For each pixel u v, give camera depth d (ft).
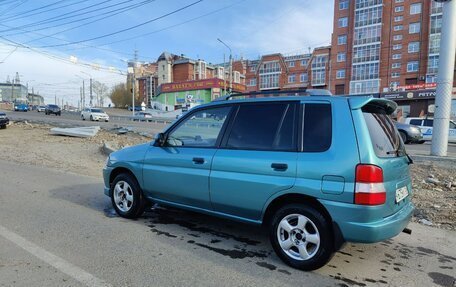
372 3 220.84
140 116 177.47
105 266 11.96
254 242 14.55
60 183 26.35
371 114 12.25
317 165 11.56
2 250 13.17
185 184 14.89
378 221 11.10
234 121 14.08
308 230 11.92
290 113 12.76
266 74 292.20
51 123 104.73
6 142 58.29
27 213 18.16
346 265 12.54
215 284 10.88
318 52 259.80
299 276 11.56
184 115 15.85
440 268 12.55
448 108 36.81
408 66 211.41
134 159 16.98
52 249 13.34
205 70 325.21
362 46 225.56
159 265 12.14
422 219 18.65
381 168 11.16
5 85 391.45
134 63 241.14
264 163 12.63
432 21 201.67
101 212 18.56
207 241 14.55
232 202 13.48
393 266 12.60
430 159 35.65
